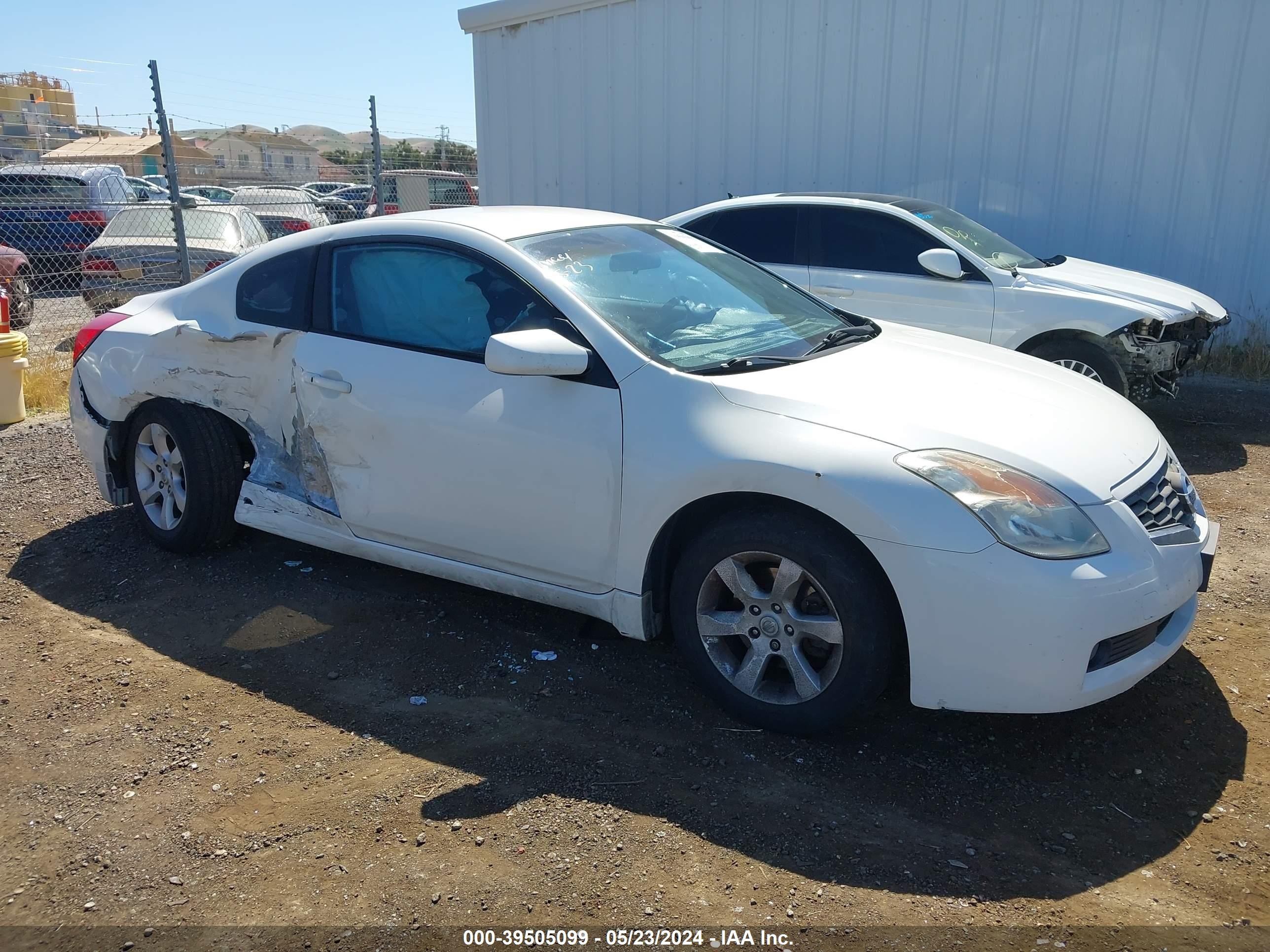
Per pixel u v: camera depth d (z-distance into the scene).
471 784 2.95
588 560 3.39
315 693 3.48
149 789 2.95
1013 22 8.91
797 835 2.71
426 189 15.27
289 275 4.12
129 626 4.00
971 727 3.24
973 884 2.52
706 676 3.27
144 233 11.70
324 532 4.07
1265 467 6.15
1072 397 3.46
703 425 3.13
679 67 10.38
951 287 6.81
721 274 4.16
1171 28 8.45
